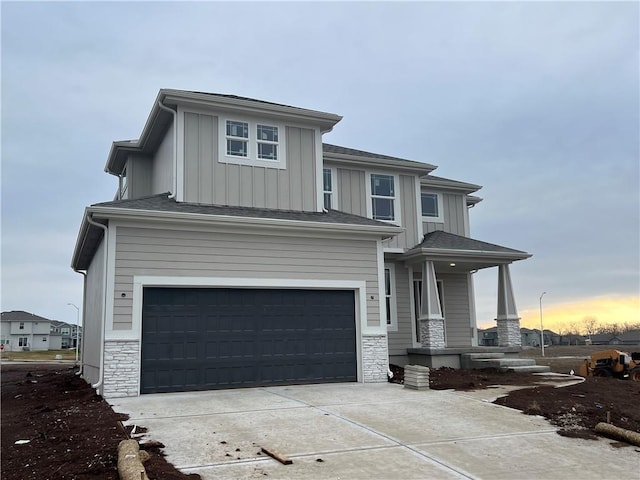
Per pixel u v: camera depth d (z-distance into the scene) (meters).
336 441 7.10
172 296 11.29
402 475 5.78
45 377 19.33
